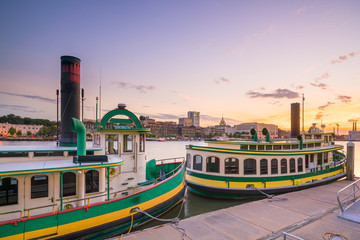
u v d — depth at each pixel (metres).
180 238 8.27
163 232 8.77
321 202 12.91
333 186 17.22
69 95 13.62
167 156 58.41
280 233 8.73
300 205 12.34
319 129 28.14
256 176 16.69
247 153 16.58
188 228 9.16
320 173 19.78
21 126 180.75
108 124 12.82
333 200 13.32
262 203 12.73
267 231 8.94
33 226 7.88
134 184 12.61
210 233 8.73
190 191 19.20
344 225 9.39
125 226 10.26
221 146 19.00
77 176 9.55
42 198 8.70
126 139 12.68
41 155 9.26
